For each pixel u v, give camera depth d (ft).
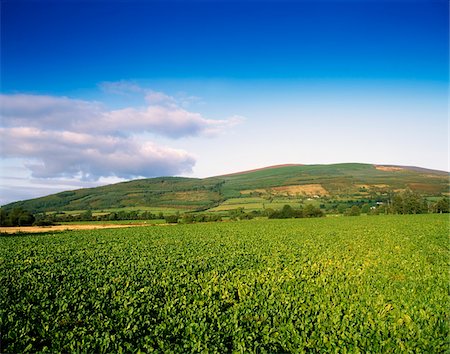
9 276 71.67
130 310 46.03
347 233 150.71
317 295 52.85
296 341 38.06
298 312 46.47
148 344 37.76
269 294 55.42
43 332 40.40
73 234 179.73
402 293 54.54
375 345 37.04
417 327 41.06
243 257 91.66
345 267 75.77
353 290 56.59
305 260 84.84
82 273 74.23
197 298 53.26
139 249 113.80
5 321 44.04
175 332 40.40
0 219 265.95
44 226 266.77
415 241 118.52
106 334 38.58
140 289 58.08
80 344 37.37
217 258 90.27
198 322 43.19
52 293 57.57
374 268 74.18
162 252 104.78
